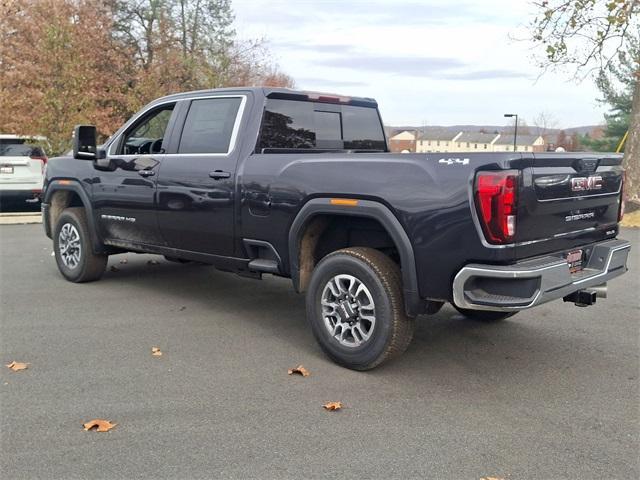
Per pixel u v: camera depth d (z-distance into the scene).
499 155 3.77
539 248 4.05
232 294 6.84
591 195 4.51
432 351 4.97
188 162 5.59
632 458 3.27
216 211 5.34
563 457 3.27
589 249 4.63
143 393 4.04
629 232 12.00
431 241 3.99
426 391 4.14
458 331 5.54
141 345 5.02
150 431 3.51
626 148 15.04
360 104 6.20
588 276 4.34
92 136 6.47
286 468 3.13
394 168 4.18
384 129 6.52
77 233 7.02
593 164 4.51
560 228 4.23
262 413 3.76
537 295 3.79
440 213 3.94
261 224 5.01
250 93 5.34
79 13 26.67
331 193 4.47
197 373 4.41
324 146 5.78
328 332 4.58
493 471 3.12
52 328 5.43
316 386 4.20
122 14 29.48
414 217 4.05
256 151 5.17
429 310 4.27
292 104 5.50
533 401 3.99
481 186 3.78
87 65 18.80
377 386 4.21
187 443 3.37
